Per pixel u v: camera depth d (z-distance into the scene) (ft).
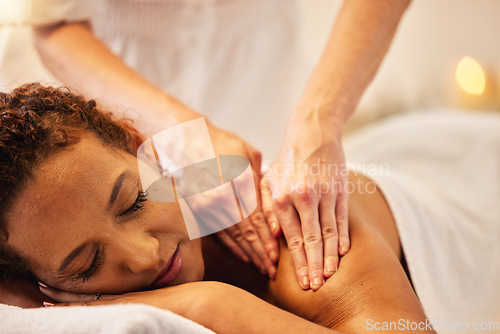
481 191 4.18
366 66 3.50
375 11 3.52
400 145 4.87
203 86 4.90
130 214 2.62
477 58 7.04
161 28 4.60
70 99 2.86
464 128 4.63
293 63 5.24
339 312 2.64
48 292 2.77
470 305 3.36
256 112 5.24
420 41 7.21
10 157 2.46
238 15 4.69
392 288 2.62
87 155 2.56
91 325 2.10
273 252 3.02
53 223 2.47
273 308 2.45
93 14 4.15
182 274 2.79
